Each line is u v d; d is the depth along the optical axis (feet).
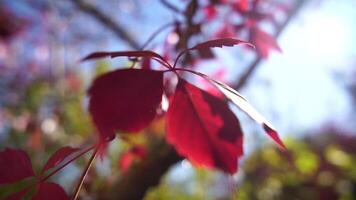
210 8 2.01
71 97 4.67
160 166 2.51
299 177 4.66
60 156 1.09
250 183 4.60
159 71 1.03
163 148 2.51
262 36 1.98
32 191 1.34
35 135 4.09
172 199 4.73
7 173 1.11
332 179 4.70
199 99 1.05
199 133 1.05
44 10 5.51
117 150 3.27
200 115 1.05
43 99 4.71
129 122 0.98
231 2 2.03
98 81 1.00
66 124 4.25
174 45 1.82
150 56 1.02
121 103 0.99
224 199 4.98
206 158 1.04
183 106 1.06
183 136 1.05
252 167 4.57
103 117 0.98
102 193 2.54
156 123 2.41
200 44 1.03
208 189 5.12
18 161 1.13
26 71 5.51
